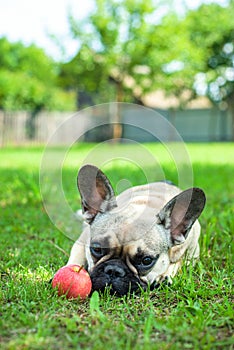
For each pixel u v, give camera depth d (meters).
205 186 2.44
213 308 0.85
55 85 7.98
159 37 6.43
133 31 6.41
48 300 0.87
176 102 9.63
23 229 1.55
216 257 1.23
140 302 0.89
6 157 4.76
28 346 0.67
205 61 8.84
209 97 9.68
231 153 5.23
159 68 6.71
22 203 1.99
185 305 0.87
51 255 1.25
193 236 1.13
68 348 0.67
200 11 8.71
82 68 6.75
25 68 8.78
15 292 0.91
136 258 0.94
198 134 10.40
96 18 6.39
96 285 0.92
